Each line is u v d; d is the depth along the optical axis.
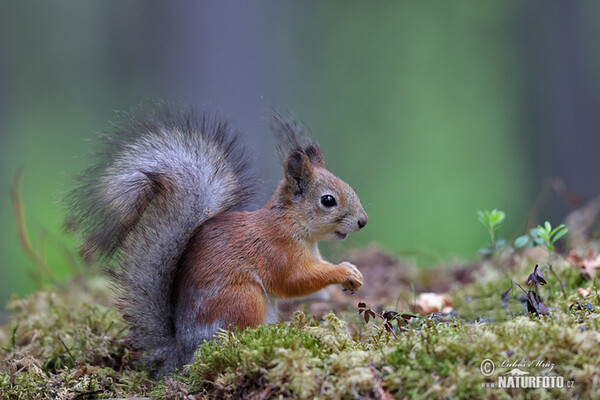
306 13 32.75
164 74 22.00
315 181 8.22
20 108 33.09
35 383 7.43
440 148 33.75
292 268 8.02
